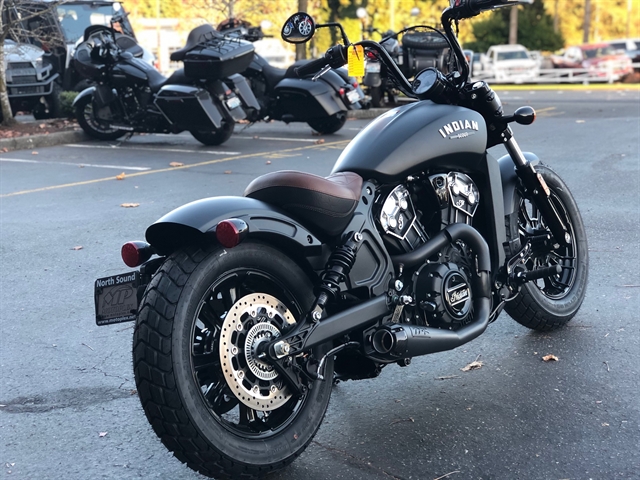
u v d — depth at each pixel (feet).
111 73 42.42
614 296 16.33
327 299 10.03
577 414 11.46
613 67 106.11
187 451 9.04
